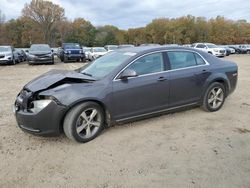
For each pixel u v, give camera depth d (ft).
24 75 45.91
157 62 16.65
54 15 276.21
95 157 12.79
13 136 15.39
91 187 10.43
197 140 14.52
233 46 148.25
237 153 12.91
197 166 11.77
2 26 255.50
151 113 16.52
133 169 11.64
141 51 16.37
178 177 10.94
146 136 15.11
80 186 10.50
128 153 13.12
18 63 79.56
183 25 279.49
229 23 290.56
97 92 14.35
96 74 15.84
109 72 15.33
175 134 15.37
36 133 13.74
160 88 16.42
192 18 289.94
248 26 290.97
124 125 16.74
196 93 18.28
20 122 14.21
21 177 11.21
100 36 296.92
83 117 14.19
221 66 19.58
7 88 31.58
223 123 17.13
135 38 298.15
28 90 14.34
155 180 10.77
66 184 10.66
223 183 10.44
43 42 275.18
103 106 14.82
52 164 12.22
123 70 15.37
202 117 18.29
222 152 13.03
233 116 18.54
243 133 15.44
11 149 13.74
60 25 282.36
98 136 15.10
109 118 15.06
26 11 271.90
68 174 11.37
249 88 29.60
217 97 19.52
